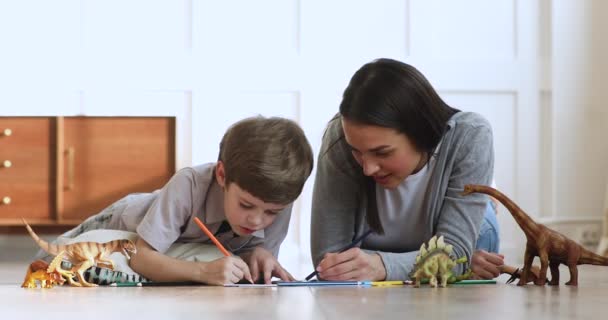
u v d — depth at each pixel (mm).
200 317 1297
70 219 3953
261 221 1924
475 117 2051
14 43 4254
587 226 4453
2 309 1435
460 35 4398
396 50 4371
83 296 1658
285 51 4348
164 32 4309
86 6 4277
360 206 2123
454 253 1934
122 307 1450
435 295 1646
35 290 1809
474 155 1997
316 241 2131
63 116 3945
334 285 1879
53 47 4270
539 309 1418
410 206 2068
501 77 4406
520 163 4426
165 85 4293
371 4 4363
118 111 4289
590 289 1802
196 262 1931
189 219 2043
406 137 1861
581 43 4434
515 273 2031
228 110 4324
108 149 3959
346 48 4359
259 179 1848
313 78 4340
